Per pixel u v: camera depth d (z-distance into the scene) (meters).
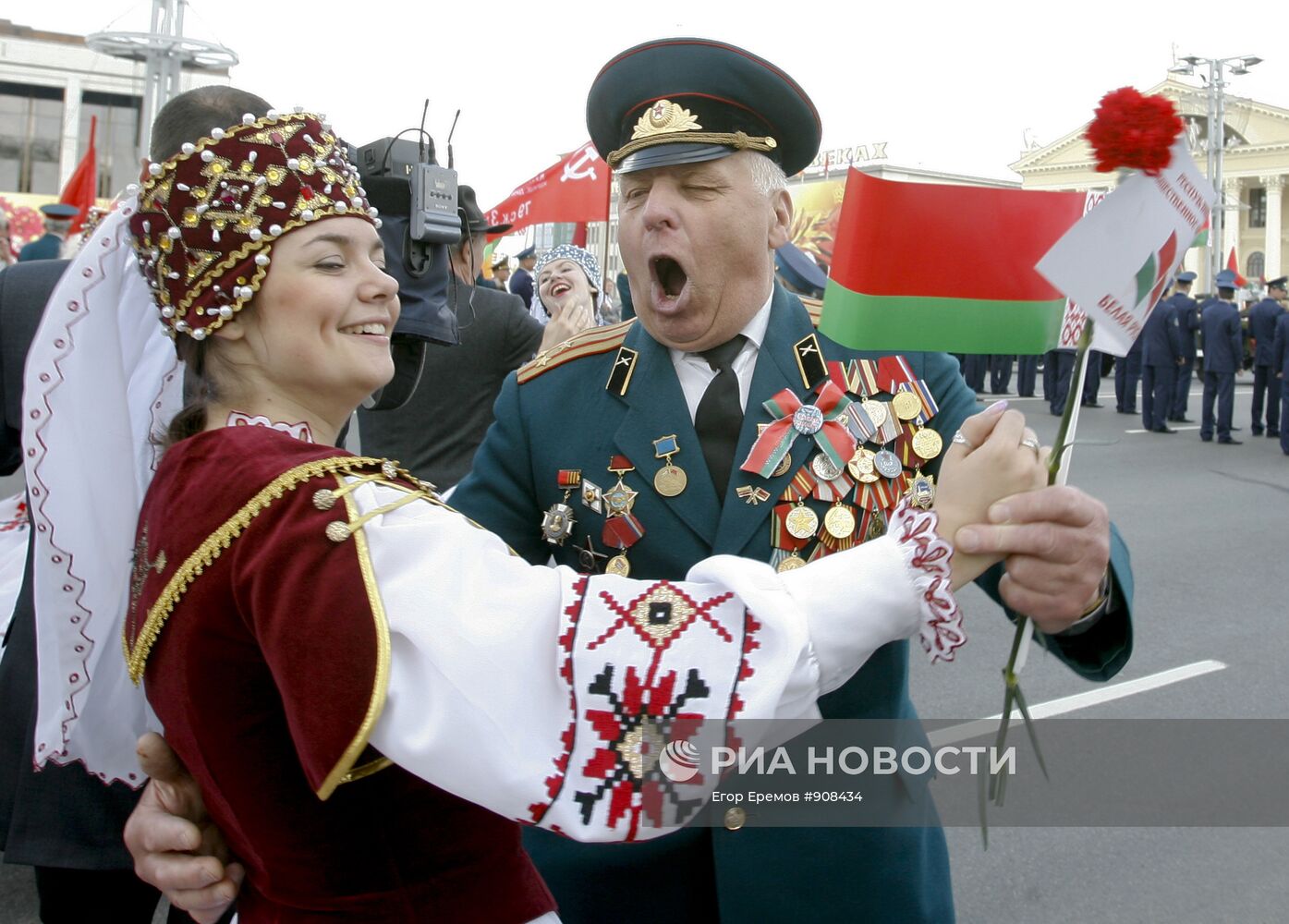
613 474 1.50
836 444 1.44
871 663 1.41
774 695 0.91
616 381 1.53
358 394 1.13
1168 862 2.93
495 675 0.90
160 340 1.38
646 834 0.92
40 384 1.29
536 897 1.07
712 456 1.48
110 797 1.91
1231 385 11.74
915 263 1.12
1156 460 10.48
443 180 2.20
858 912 1.38
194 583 0.96
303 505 0.94
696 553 1.46
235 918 1.13
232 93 1.40
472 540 0.97
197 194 1.05
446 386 3.09
